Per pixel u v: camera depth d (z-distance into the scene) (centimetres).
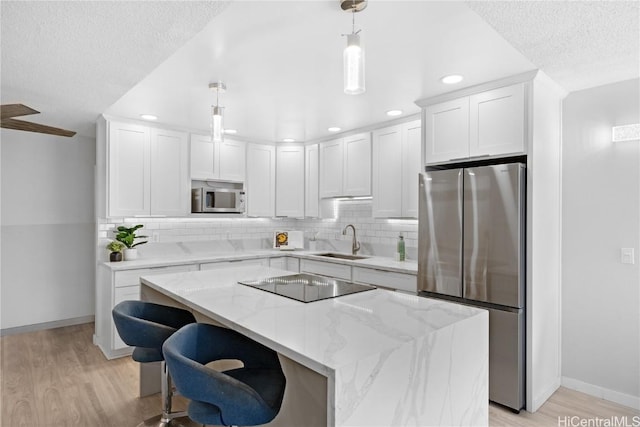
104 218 376
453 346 153
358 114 367
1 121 242
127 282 353
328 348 125
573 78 264
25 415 248
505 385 262
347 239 475
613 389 274
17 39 194
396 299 194
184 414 233
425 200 306
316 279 250
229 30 204
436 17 190
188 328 163
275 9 182
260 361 182
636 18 176
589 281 285
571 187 292
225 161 455
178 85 286
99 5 163
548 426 241
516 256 255
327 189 466
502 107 273
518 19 178
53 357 348
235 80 277
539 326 268
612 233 274
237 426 130
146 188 392
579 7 166
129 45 201
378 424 121
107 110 350
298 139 485
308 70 259
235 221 501
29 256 421
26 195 418
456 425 154
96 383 296
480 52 230
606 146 277
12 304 412
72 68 233
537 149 264
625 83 269
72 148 445
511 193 258
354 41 155
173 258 412
